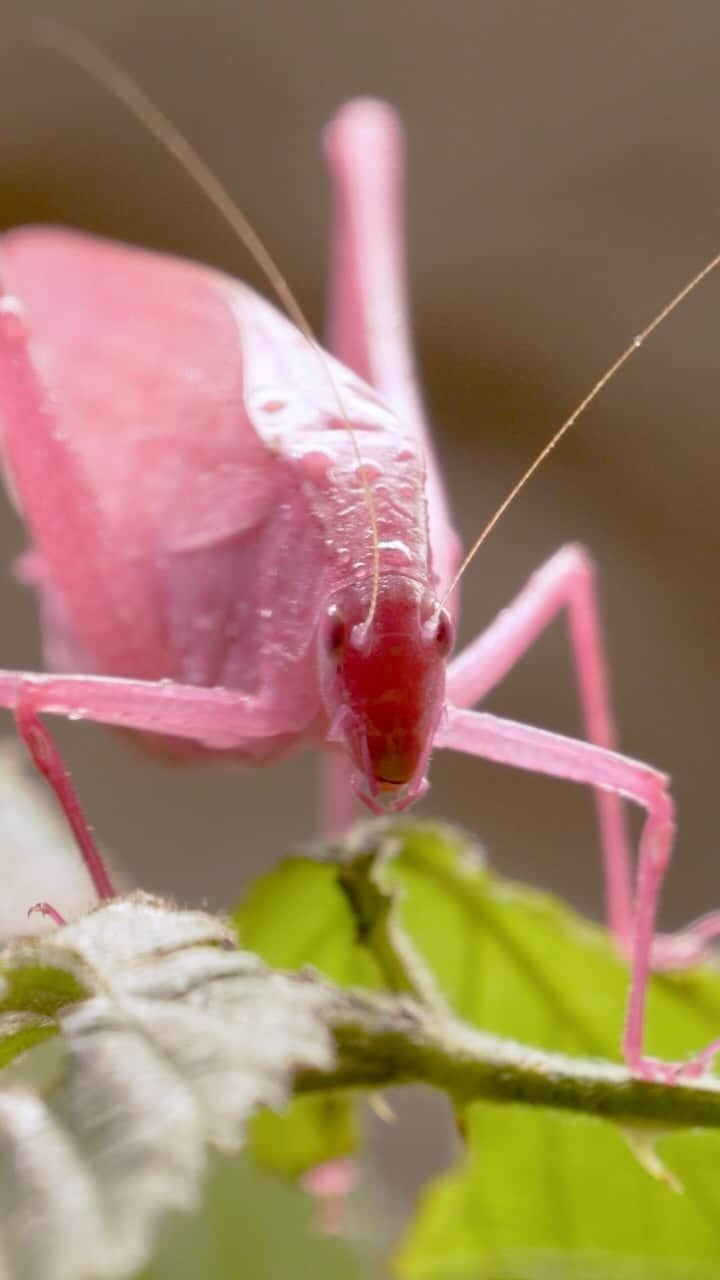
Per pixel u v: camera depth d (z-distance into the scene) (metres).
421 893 0.17
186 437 0.18
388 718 0.17
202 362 0.18
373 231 0.22
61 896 0.17
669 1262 0.18
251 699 0.18
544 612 0.19
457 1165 0.18
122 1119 0.14
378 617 0.17
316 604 0.17
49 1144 0.14
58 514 0.19
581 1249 0.18
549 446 0.18
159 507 0.18
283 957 0.17
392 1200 0.23
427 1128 0.24
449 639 0.17
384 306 0.21
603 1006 0.18
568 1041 0.18
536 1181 0.18
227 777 0.30
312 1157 0.18
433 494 0.18
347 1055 0.16
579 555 0.19
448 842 0.17
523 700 0.30
